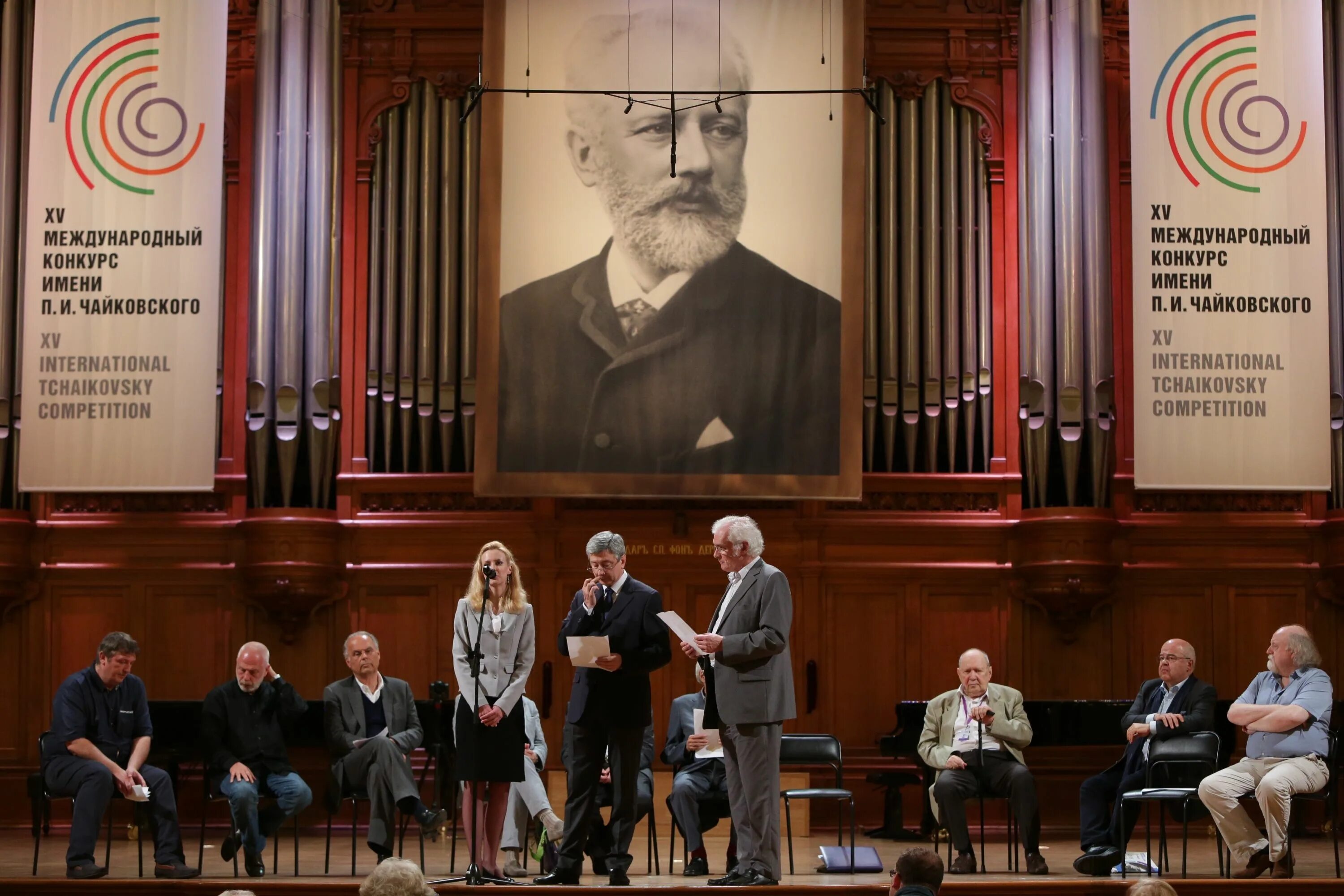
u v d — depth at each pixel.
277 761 8.16
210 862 8.58
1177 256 10.06
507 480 10.16
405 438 10.73
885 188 10.88
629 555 10.62
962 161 10.93
